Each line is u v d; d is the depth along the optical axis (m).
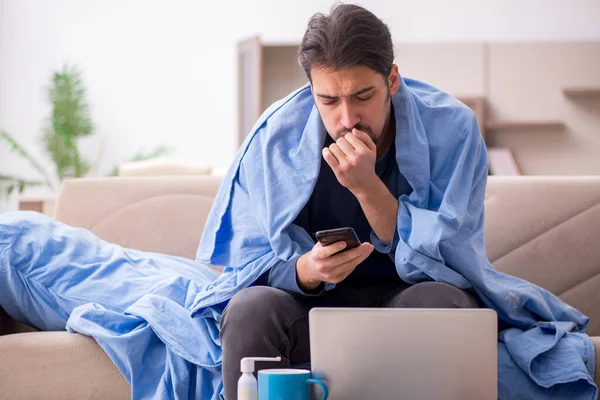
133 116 6.89
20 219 2.12
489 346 1.26
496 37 6.42
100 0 6.94
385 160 1.82
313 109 1.80
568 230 2.34
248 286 1.75
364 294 1.80
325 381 1.27
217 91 6.86
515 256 2.33
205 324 1.85
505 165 5.50
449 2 6.46
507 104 5.70
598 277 2.31
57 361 1.86
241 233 1.80
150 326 1.87
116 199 2.51
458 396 1.25
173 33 6.88
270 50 5.52
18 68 6.97
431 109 1.81
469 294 1.75
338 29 1.53
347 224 1.83
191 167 3.91
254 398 1.30
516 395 1.70
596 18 6.30
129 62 6.91
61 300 2.03
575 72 5.65
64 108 6.54
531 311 1.86
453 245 1.70
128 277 2.09
